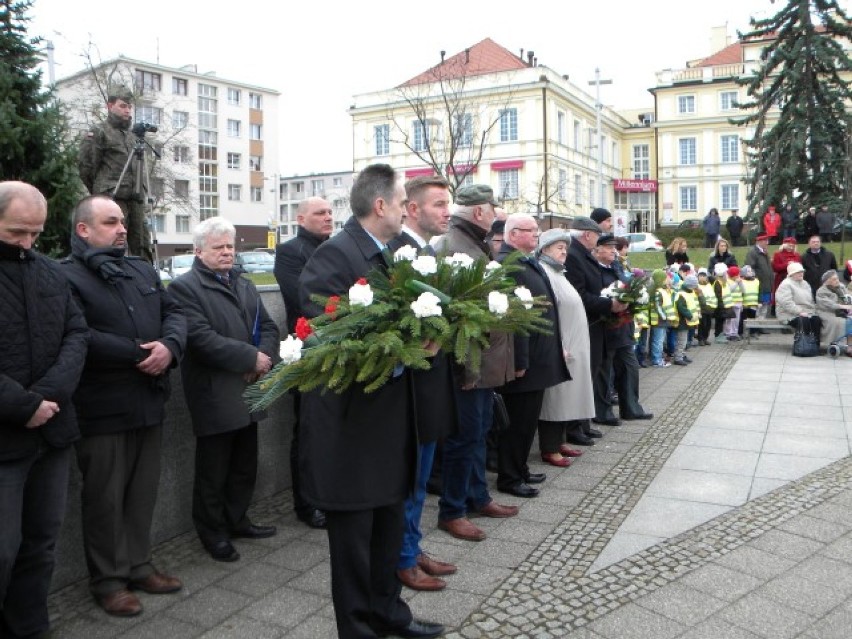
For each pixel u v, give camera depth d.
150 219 6.11
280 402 5.36
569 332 5.80
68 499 3.86
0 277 2.96
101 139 5.83
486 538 4.39
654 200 56.12
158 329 3.71
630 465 5.85
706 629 3.29
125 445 3.65
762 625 3.31
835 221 25.53
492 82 42.06
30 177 5.73
